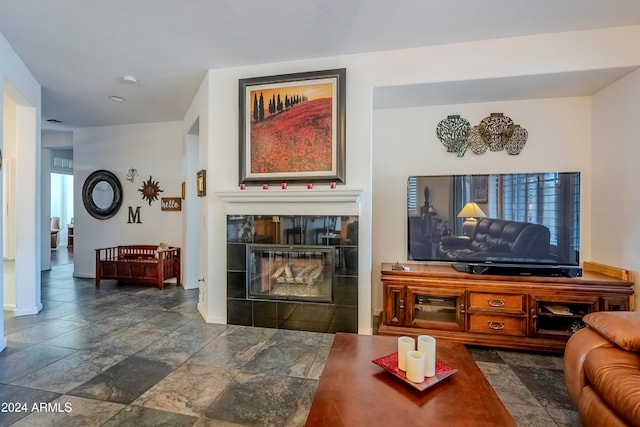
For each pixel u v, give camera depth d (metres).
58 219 10.35
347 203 2.97
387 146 3.48
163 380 2.18
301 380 2.18
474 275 2.71
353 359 1.69
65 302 4.02
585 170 3.08
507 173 3.07
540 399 1.99
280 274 3.23
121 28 2.52
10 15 2.34
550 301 2.59
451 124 3.32
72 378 2.20
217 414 1.82
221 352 2.61
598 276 2.67
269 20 2.42
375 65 2.91
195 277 4.82
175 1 2.19
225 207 3.25
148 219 5.25
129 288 4.75
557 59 2.60
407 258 3.23
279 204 3.11
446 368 1.55
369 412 1.24
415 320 2.83
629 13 2.32
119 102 4.20
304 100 3.04
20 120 3.46
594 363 1.61
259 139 3.13
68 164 9.58
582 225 3.08
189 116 4.35
